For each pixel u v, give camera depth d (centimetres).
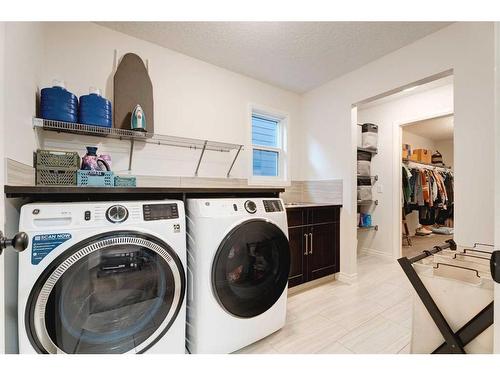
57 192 96
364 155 334
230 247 132
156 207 116
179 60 225
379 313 188
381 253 346
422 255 117
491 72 159
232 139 259
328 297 218
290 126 309
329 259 256
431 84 288
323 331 163
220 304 130
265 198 158
